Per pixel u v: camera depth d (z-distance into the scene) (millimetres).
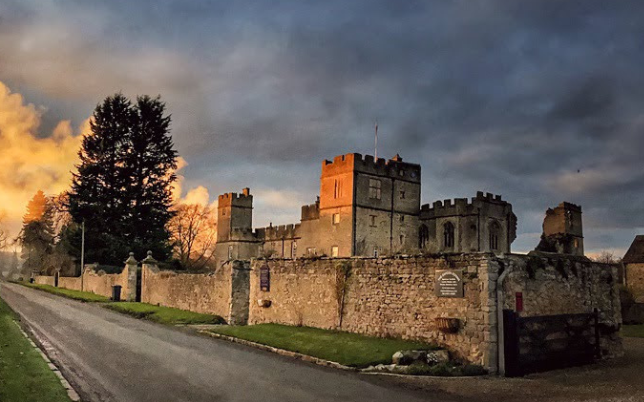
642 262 55719
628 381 14484
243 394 11766
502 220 64062
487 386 13469
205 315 27875
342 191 60781
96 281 48594
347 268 20578
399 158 67438
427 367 15008
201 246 87812
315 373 14242
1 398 10445
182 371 14023
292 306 22938
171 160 62500
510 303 16453
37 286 61000
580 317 18156
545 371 16219
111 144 60375
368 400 11586
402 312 18328
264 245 76312
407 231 64250
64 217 74312
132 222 58594
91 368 14094
